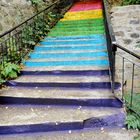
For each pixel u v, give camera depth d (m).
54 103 5.11
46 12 10.35
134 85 6.23
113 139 4.17
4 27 7.34
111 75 5.32
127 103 4.91
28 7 9.50
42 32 8.83
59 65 6.68
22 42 7.58
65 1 13.22
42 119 4.56
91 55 7.02
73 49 7.57
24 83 5.79
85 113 4.73
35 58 7.22
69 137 4.30
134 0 10.37
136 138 4.15
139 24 7.88
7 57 6.56
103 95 5.07
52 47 7.70
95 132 4.42
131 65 6.40
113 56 4.88
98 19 9.78
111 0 10.94
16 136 4.42
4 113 4.91
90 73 6.01
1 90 5.65
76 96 5.09
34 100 5.18
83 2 13.32
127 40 7.46
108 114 4.57
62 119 4.52
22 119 4.60
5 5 7.74
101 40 7.78
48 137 4.34
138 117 4.59
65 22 9.98
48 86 5.70
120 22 8.08
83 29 9.02
